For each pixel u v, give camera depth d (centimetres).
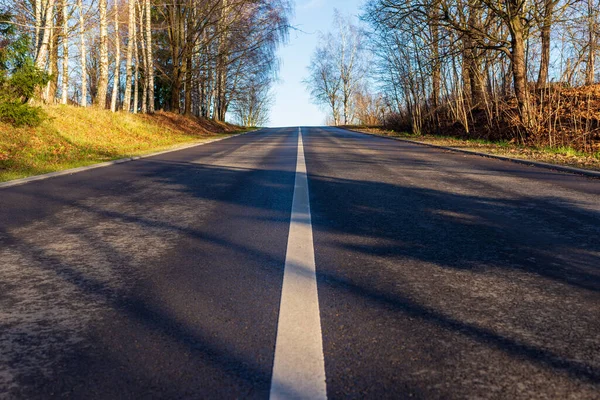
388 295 282
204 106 4697
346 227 468
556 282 304
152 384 184
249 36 3269
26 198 660
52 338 229
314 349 212
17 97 1345
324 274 322
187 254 377
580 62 1684
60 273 333
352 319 246
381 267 338
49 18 1652
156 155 1420
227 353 209
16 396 178
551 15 1697
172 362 202
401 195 667
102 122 1848
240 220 504
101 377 191
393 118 3859
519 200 622
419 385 182
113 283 310
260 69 3772
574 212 539
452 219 505
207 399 173
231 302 272
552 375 189
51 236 444
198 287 299
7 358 209
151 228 473
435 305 266
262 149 1705
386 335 227
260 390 179
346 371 192
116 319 250
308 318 248
